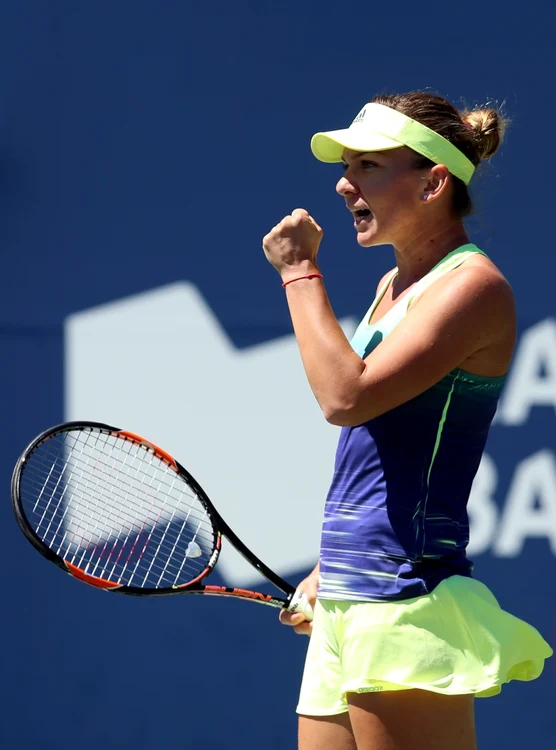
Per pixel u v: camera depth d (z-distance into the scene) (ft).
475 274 25.43
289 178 55.52
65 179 55.57
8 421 54.70
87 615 54.24
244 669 54.29
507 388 54.95
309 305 26.32
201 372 55.16
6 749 53.88
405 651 24.97
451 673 24.81
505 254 55.42
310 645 28.45
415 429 25.52
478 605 25.44
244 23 55.62
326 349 25.39
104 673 54.13
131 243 55.42
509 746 54.19
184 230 55.47
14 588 54.13
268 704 54.13
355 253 55.42
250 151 55.52
